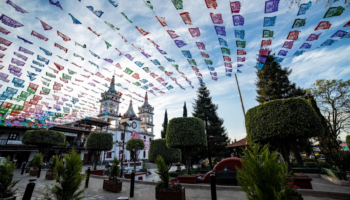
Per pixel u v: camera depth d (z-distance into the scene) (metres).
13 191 4.71
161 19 4.19
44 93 8.04
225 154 23.19
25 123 15.14
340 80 18.30
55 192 4.22
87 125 33.03
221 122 24.06
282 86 19.08
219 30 4.48
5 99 7.48
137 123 44.28
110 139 14.58
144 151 41.59
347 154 9.77
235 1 3.75
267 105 7.78
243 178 3.28
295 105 7.08
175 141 9.80
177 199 5.36
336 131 18.67
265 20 4.15
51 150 25.50
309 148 21.00
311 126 6.64
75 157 4.69
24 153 23.14
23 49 5.42
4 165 4.96
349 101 17.81
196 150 21.03
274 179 2.93
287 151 7.32
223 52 5.41
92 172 12.66
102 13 4.02
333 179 9.66
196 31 4.45
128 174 12.65
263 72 20.14
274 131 7.10
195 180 8.93
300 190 6.36
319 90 19.58
